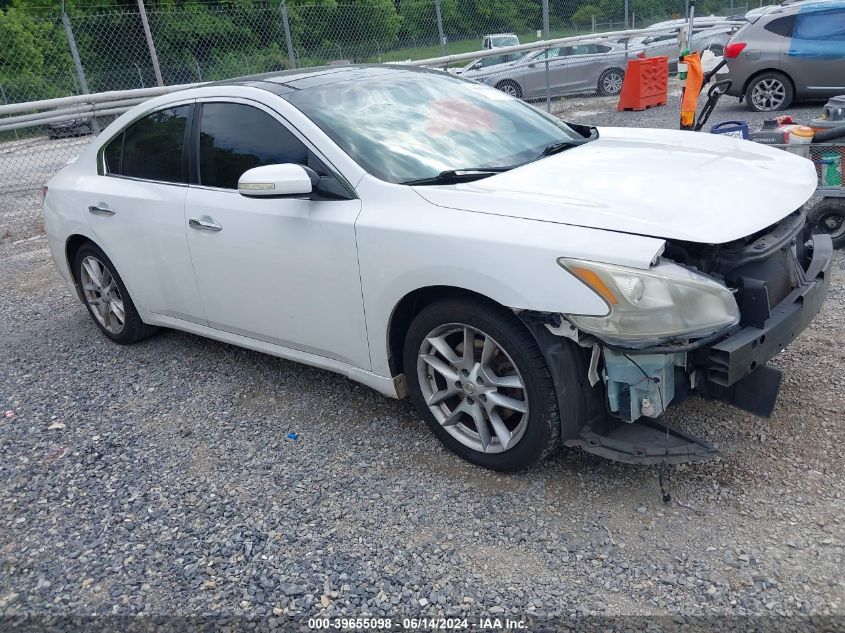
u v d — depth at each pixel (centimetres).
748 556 255
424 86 402
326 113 355
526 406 291
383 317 322
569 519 284
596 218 269
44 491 337
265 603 256
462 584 257
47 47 1215
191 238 397
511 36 1521
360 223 318
